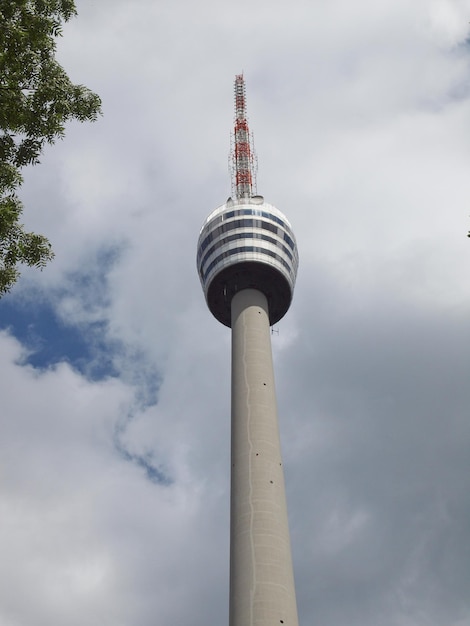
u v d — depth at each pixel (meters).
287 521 78.94
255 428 86.00
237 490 80.81
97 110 37.16
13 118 33.84
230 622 71.25
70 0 36.78
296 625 70.19
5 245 34.81
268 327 101.06
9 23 33.12
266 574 72.50
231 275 107.19
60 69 35.97
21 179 34.78
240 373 92.81
